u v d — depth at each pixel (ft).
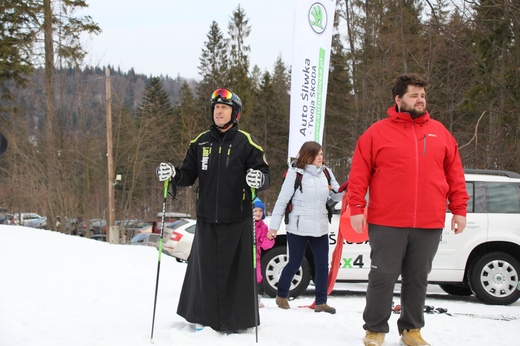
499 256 23.21
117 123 98.68
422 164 11.85
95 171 94.17
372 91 75.00
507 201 24.31
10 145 73.87
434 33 55.06
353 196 12.17
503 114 49.83
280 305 18.63
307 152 18.04
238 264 13.47
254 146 13.70
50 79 67.31
